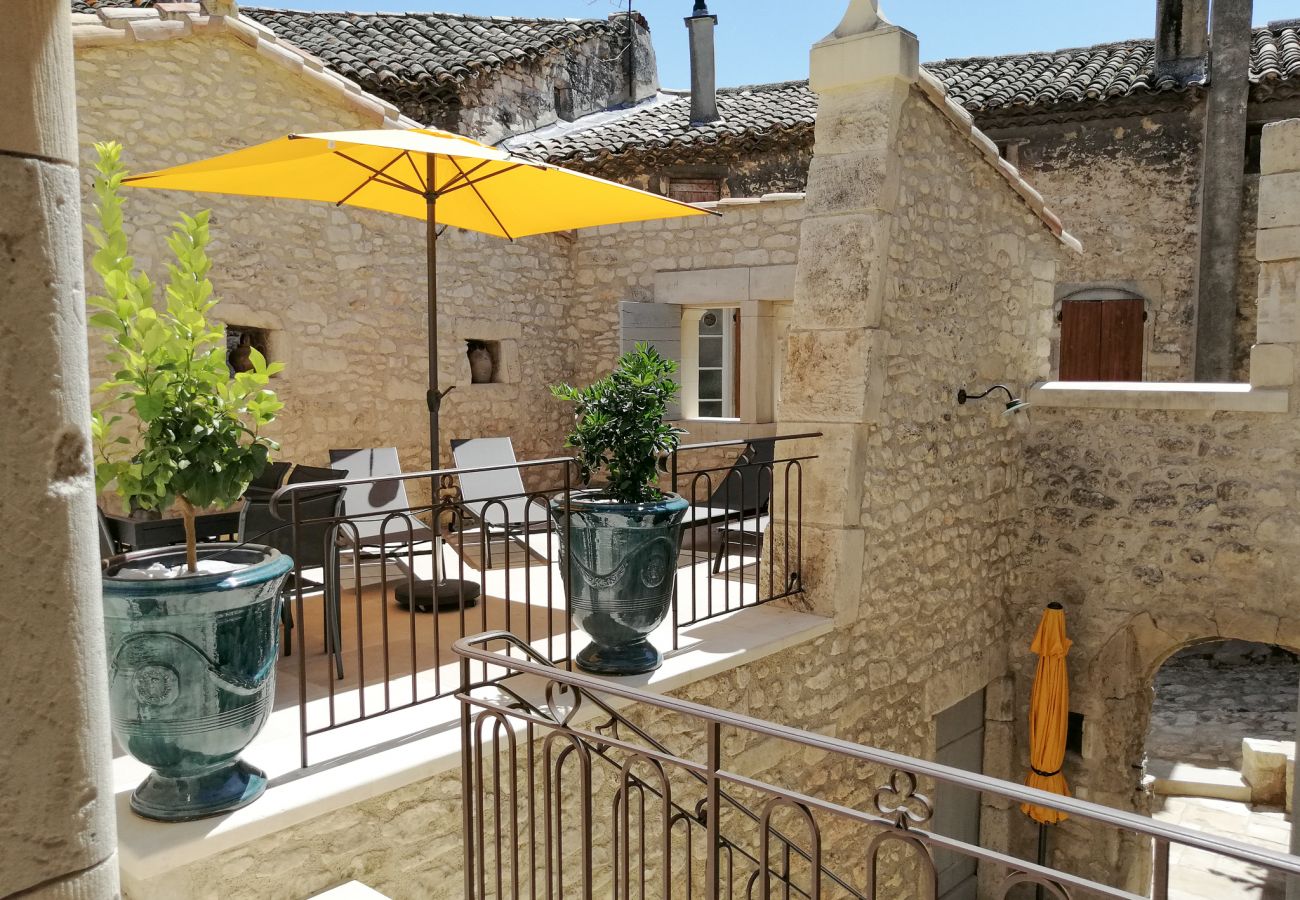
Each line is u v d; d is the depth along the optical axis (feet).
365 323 22.65
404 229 23.32
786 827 14.87
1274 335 18.63
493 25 35.60
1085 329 31.81
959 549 19.30
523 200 15.34
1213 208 29.84
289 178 14.37
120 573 8.05
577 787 11.47
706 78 33.06
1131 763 22.26
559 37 35.04
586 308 27.94
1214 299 29.99
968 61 36.50
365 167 13.92
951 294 17.98
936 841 6.02
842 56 15.08
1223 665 36.60
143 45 18.38
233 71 19.75
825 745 6.48
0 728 3.90
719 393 27.53
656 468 12.46
